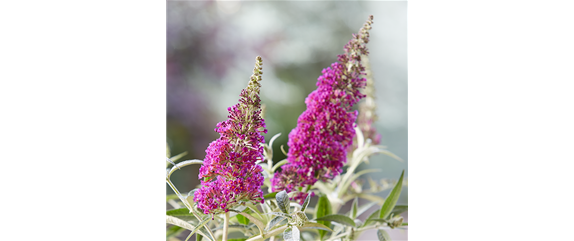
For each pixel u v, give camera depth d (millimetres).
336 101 974
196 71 1591
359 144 1137
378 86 1638
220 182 898
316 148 954
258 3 1628
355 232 982
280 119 1562
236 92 1600
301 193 975
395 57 1657
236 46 1618
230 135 890
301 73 1636
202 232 929
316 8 1636
